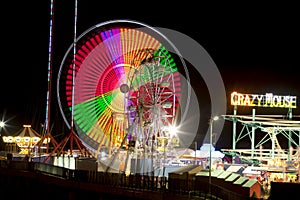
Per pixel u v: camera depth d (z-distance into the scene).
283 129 63.97
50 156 56.38
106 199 39.50
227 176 40.06
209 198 32.12
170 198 33.62
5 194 52.56
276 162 57.72
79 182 41.81
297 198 32.16
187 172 38.88
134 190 36.75
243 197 29.55
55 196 45.62
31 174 48.56
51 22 66.88
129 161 52.31
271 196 32.72
